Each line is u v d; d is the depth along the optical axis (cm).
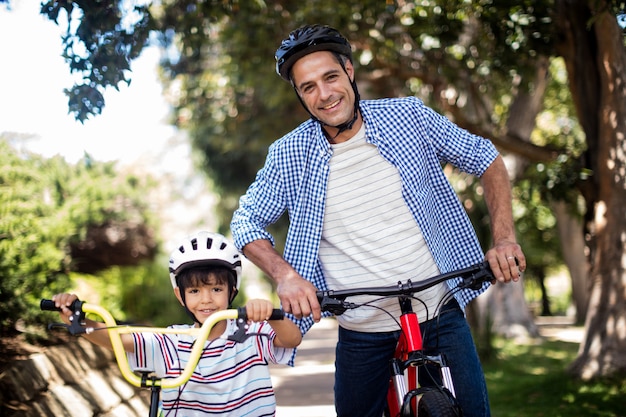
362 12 988
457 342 344
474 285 313
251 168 2275
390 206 340
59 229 839
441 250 350
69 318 287
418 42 957
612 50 761
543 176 916
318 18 983
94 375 589
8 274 627
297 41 325
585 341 812
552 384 795
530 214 2033
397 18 1026
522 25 822
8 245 653
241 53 1118
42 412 466
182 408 324
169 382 277
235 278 332
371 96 1325
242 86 1524
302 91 331
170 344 323
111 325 284
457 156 355
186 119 1717
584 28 791
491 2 806
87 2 538
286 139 348
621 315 781
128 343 314
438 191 356
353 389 365
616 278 789
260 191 354
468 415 342
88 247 1147
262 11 994
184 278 323
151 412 274
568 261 2252
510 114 1384
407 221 341
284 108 1545
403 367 312
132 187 1335
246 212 352
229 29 1062
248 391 324
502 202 342
